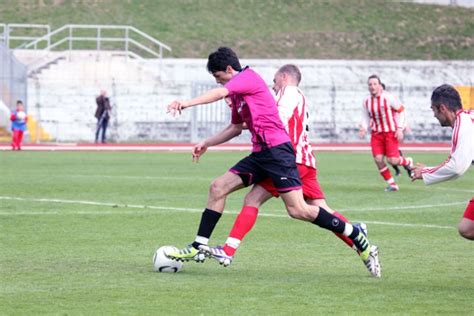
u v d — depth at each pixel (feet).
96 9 513.04
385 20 524.11
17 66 352.28
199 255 75.72
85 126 358.02
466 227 69.31
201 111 355.36
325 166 222.28
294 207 74.49
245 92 73.31
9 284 70.13
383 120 156.04
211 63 75.51
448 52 495.82
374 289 69.46
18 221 110.83
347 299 65.36
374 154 157.69
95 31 488.44
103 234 100.48
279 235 101.09
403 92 376.48
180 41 488.44
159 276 74.54
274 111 74.28
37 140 347.36
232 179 75.61
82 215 117.80
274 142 73.92
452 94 67.92
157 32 495.41
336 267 80.38
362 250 75.00
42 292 66.95
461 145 67.41
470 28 520.83
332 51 489.26
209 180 175.32
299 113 79.51
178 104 70.08
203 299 64.85
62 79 364.38
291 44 493.77
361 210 127.75
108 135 357.00
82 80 367.04
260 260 84.12
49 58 376.27
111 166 215.10
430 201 141.38
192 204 132.26
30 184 162.71
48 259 82.99
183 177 182.70
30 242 93.86
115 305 62.44
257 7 532.73
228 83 72.84
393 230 106.63
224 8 529.45
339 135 373.61
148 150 297.33
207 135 356.38
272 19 520.42
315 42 497.46
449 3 548.31
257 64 422.41
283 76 82.23
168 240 96.43
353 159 252.62
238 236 75.72
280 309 61.67
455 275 76.33
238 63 75.77
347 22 520.01
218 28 506.48
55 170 199.41
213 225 76.02
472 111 68.64
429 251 90.27
